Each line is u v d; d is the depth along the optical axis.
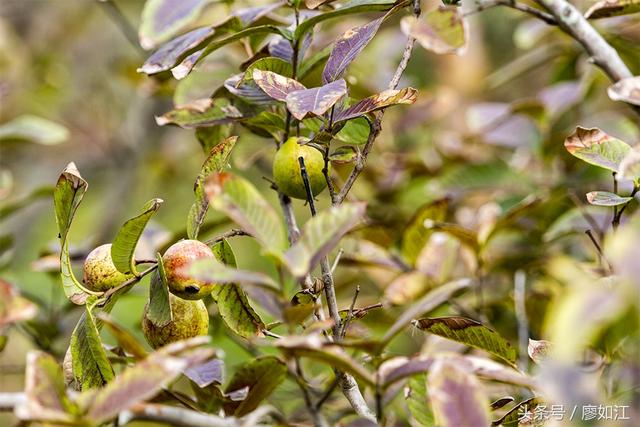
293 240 2.23
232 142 2.16
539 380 2.08
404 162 2.74
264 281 2.00
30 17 4.55
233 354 2.61
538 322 2.46
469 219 2.75
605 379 2.18
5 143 2.86
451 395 1.99
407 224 2.50
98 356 2.10
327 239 2.01
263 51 2.28
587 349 2.24
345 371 2.06
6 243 2.66
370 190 2.72
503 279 2.63
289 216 2.24
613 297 1.94
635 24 2.62
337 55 2.16
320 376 2.45
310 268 2.00
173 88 2.58
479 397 1.98
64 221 2.12
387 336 2.02
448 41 2.04
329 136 2.14
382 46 3.10
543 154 2.66
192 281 2.10
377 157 2.77
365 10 2.19
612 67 2.32
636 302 1.94
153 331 2.13
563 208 2.58
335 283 2.64
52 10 4.57
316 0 2.20
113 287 2.13
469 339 2.17
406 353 2.55
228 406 2.10
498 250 2.60
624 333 2.14
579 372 2.10
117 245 2.10
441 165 2.76
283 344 2.00
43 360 2.00
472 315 2.46
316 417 2.07
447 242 2.49
